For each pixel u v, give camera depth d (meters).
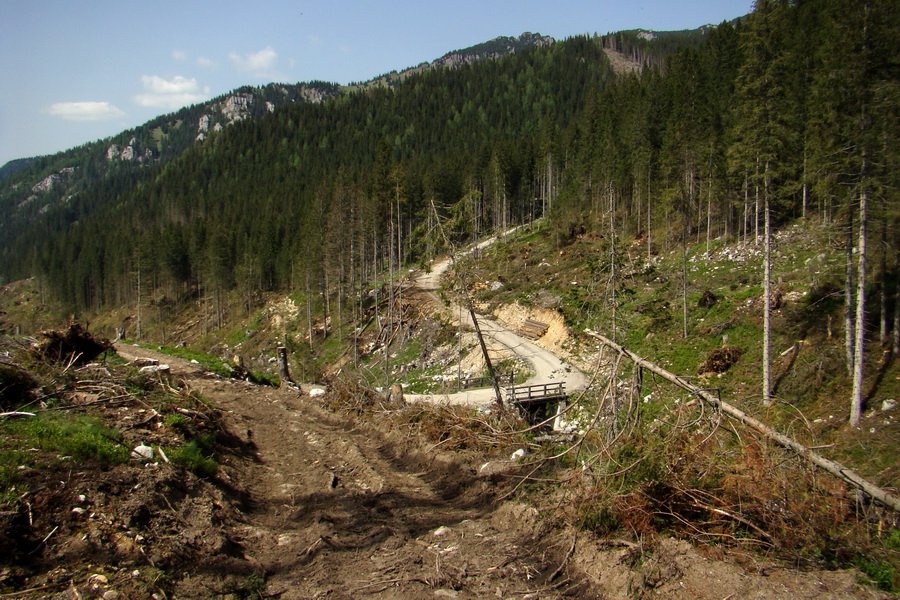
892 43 17.25
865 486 5.33
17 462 5.87
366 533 6.50
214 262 74.44
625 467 6.35
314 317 57.41
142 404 9.68
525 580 5.12
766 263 20.58
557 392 24.50
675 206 41.31
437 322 40.97
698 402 6.95
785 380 21.30
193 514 6.32
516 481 7.83
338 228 50.72
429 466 9.65
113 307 95.44
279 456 10.56
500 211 69.81
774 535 5.35
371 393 14.97
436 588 4.95
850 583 4.57
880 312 22.50
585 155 58.34
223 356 61.66
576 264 42.62
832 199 20.67
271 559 5.84
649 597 4.61
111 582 4.51
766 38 20.12
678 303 30.39
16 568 4.41
